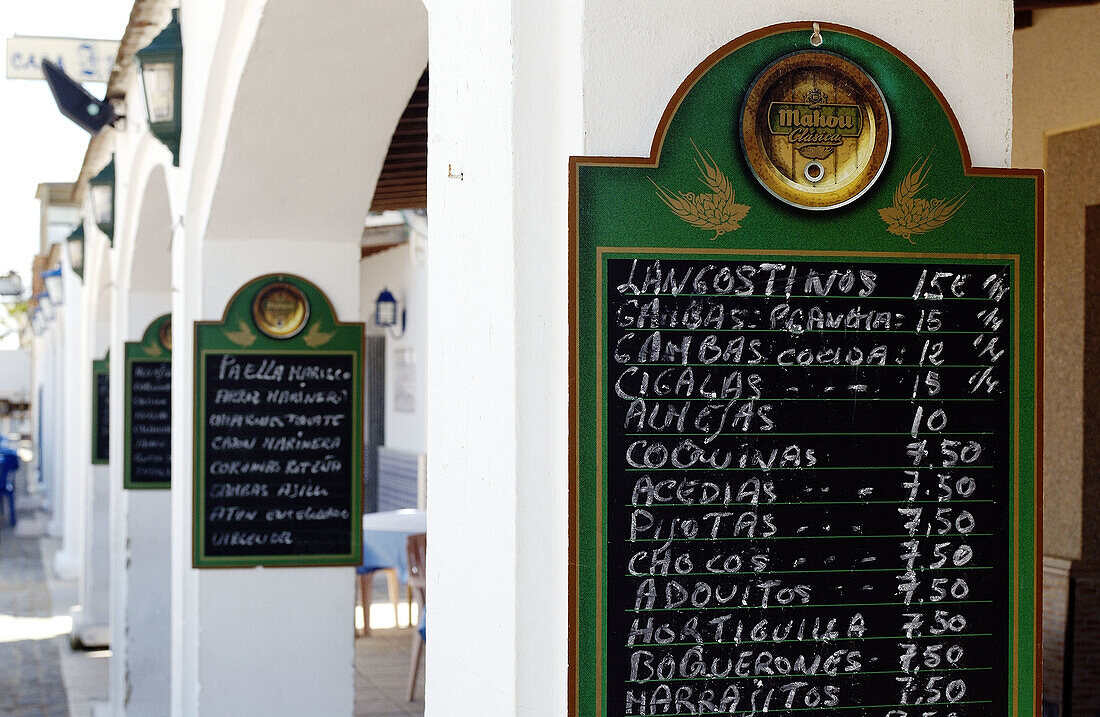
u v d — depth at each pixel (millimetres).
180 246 5387
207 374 4895
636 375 2107
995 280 2223
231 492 4918
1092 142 4863
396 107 4352
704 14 2148
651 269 2109
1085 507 4918
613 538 2102
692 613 2125
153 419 7941
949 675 2205
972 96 2258
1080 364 4918
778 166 2152
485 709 2225
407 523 8453
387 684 7914
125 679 7719
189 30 5176
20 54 9039
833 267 2172
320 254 4996
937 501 2203
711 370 2131
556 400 2111
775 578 2152
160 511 7867
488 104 2223
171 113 5309
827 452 2170
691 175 2119
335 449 4984
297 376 4961
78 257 11117
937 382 2203
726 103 2129
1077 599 4871
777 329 2154
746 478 2143
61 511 18406
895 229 2193
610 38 2111
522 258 2102
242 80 4117
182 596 5219
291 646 4969
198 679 4895
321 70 4094
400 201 8109
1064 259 5004
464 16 2365
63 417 18453
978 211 2217
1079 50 4887
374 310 14195
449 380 2453
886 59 2191
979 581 2213
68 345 14992
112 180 8578
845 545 2174
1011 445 2225
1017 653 2223
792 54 2152
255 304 4926
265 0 3635
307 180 4719
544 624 2105
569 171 2078
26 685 9039
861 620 2178
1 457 19766
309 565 4969
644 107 2123
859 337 2182
